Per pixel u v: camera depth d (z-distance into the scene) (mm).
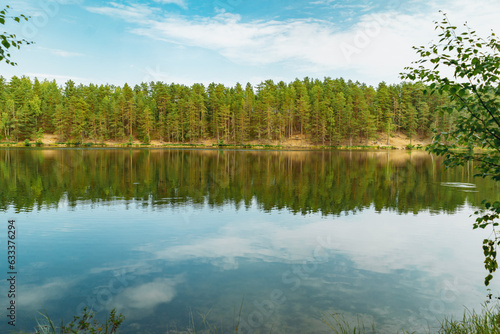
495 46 3906
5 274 7910
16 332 5254
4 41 3906
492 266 4141
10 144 98875
